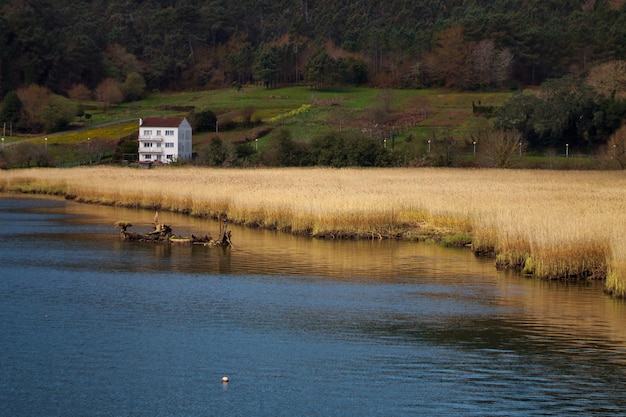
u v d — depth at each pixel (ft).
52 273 139.74
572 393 81.97
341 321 107.86
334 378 85.97
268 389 82.84
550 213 153.28
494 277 137.18
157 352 93.86
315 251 164.35
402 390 82.79
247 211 206.80
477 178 305.12
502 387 83.56
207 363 90.22
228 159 427.74
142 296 121.80
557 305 116.37
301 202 191.83
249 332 102.32
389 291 126.52
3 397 80.48
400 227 187.32
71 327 103.71
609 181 288.10
